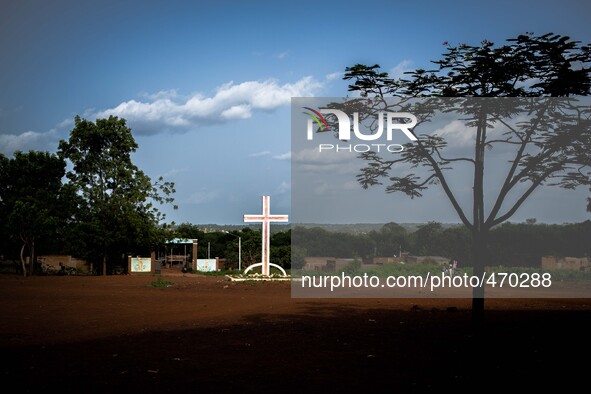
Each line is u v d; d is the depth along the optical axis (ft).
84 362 34.19
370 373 31.37
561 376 30.68
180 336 43.24
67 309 63.67
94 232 147.64
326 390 28.07
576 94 45.85
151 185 154.92
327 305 64.34
